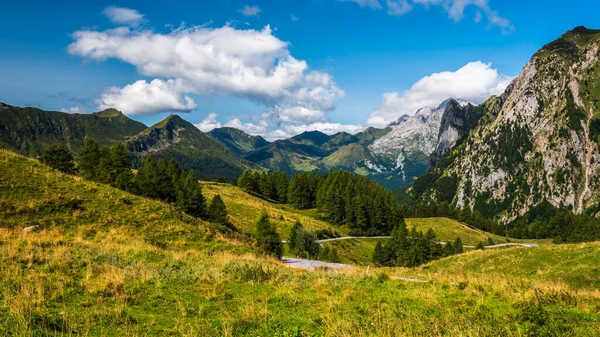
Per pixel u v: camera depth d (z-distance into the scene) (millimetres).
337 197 128625
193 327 10547
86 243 22328
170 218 33562
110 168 75375
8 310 10320
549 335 10094
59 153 71312
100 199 32719
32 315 9977
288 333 10227
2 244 18844
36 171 33781
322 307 13133
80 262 17062
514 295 15492
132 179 71438
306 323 11336
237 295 14609
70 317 10492
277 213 109250
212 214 61812
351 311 12617
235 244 32219
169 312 12023
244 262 22984
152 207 34469
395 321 11016
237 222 87312
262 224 50625
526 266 34438
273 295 14766
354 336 9906
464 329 10273
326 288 16125
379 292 15852
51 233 24297
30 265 15508
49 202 29625
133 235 28344
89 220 29203
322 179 166000
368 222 122938
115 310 11383
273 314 12164
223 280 16750
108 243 23812
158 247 26188
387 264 80438
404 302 14031
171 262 20594
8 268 14516
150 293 13969
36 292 12273
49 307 11266
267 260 29047
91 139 81812
